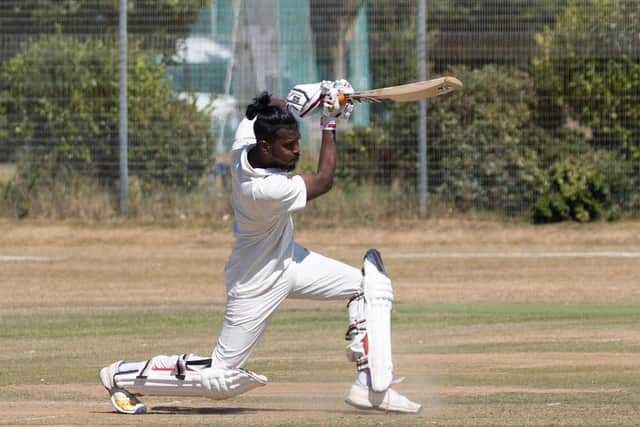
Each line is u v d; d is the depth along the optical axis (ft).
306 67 268.41
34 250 252.83
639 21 264.72
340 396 102.83
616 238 254.88
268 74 269.44
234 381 87.92
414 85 85.56
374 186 271.08
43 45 275.18
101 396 104.12
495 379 112.47
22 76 275.59
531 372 117.39
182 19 271.49
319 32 267.80
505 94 269.03
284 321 166.40
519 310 176.96
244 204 84.99
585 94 267.59
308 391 106.73
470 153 268.41
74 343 145.59
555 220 266.98
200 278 217.56
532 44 268.21
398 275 218.38
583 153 269.03
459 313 173.78
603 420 84.28
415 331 154.61
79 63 273.75
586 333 151.02
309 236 261.03
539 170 268.41
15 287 208.13
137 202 272.51
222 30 271.28
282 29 268.82
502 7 268.21
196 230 265.54
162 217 271.69
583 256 237.66
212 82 271.90
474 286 205.26
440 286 205.36
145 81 272.10
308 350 138.31
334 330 157.07
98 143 275.18
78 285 210.38
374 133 270.46
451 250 248.52
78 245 256.93
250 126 87.15
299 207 84.64
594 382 109.81
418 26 261.24
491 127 268.41
